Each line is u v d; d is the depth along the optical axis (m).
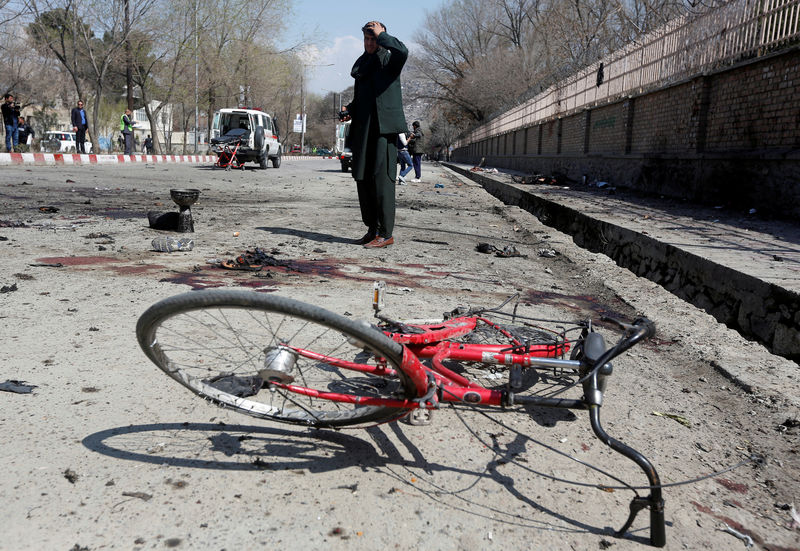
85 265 5.07
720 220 10.02
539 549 1.79
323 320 1.65
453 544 1.78
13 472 1.96
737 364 3.47
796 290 4.87
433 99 63.06
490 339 2.95
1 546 1.62
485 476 2.16
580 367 2.29
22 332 3.29
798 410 2.87
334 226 8.48
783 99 10.68
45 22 28.02
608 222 9.66
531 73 49.56
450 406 2.71
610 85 20.47
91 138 30.62
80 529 1.72
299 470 2.11
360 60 6.52
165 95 38.25
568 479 2.19
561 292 5.41
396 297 4.58
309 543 1.73
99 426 2.31
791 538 1.96
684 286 6.88
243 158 22.94
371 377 2.79
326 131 121.56
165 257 5.61
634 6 24.20
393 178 6.84
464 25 57.97
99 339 3.25
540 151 30.78
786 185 10.29
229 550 1.68
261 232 7.56
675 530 1.94
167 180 15.54
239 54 41.31
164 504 1.86
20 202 9.27
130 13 29.30
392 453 2.28
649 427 2.66
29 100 42.66
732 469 2.36
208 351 3.03
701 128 13.66
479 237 8.57
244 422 2.43
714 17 13.34
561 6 31.88
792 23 10.56
